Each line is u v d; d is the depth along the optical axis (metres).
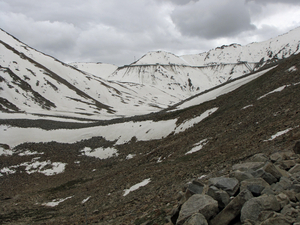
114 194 23.55
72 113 109.25
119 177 30.75
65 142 55.97
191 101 65.94
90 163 46.41
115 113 125.81
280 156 10.38
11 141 54.91
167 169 24.03
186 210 7.82
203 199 7.93
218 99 49.38
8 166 45.97
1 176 42.72
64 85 143.75
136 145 48.03
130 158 42.66
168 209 11.54
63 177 41.66
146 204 15.66
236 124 28.42
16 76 125.88
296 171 8.75
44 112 100.19
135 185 23.59
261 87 39.19
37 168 46.16
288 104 24.30
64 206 27.25
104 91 166.00
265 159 10.33
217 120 35.81
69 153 50.94
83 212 21.80
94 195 26.91
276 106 26.09
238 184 8.20
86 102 134.75
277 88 33.06
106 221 15.37
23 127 62.38
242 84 54.09
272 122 21.77
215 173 15.19
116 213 16.55
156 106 165.12
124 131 55.12
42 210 26.97
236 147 19.94
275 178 8.16
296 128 16.17
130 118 68.38
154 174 24.39
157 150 36.62
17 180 41.69
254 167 9.29
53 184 38.66
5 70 125.31
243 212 6.78
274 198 6.66
